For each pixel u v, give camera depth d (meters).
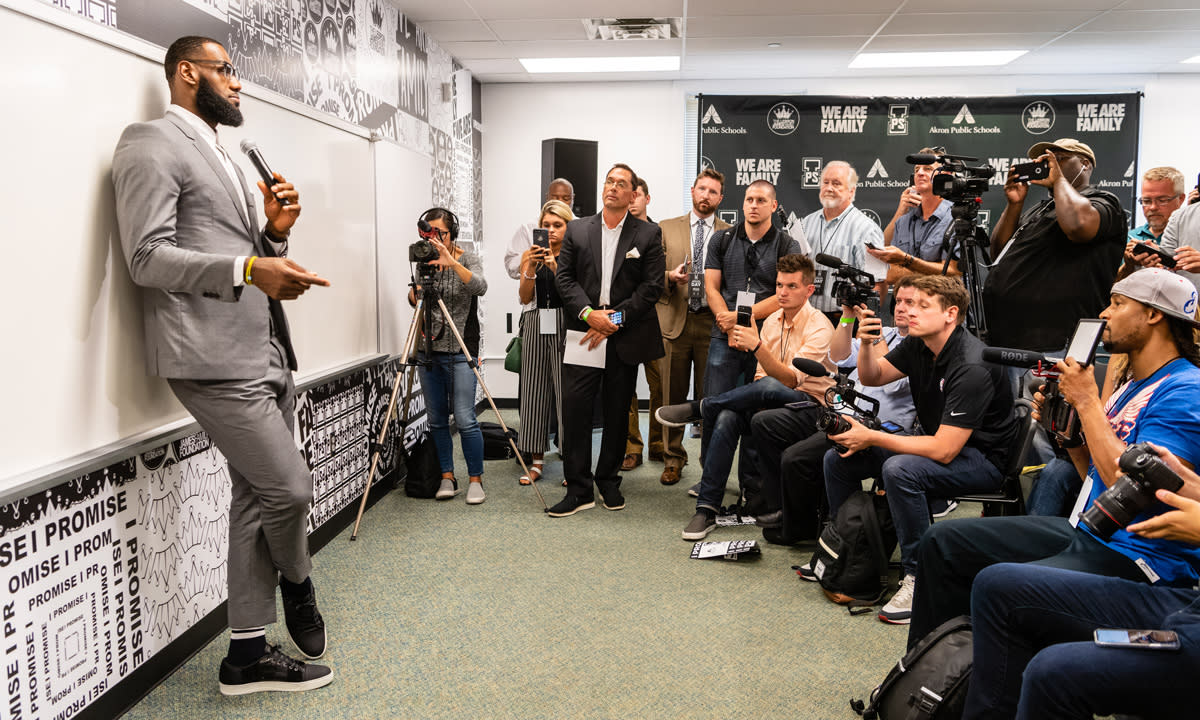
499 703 2.16
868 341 2.98
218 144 2.19
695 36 5.21
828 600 2.87
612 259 3.77
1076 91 6.40
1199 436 1.56
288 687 2.23
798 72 6.30
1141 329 1.72
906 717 1.79
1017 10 4.62
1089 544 1.72
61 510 1.87
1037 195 6.21
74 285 1.89
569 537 3.54
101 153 1.98
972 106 6.20
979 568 1.98
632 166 6.68
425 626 2.64
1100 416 1.68
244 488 2.21
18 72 1.71
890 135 6.27
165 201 1.93
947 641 1.82
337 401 3.55
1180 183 3.99
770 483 3.52
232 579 2.21
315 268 3.27
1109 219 2.94
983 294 3.27
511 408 6.78
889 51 5.62
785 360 3.69
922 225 4.30
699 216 4.60
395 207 4.27
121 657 2.10
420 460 4.12
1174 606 1.52
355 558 3.27
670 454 4.46
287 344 2.28
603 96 6.62
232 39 2.70
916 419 3.27
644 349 3.82
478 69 6.14
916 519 2.66
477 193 6.55
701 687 2.25
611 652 2.46
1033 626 1.60
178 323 2.00
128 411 2.11
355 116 3.89
